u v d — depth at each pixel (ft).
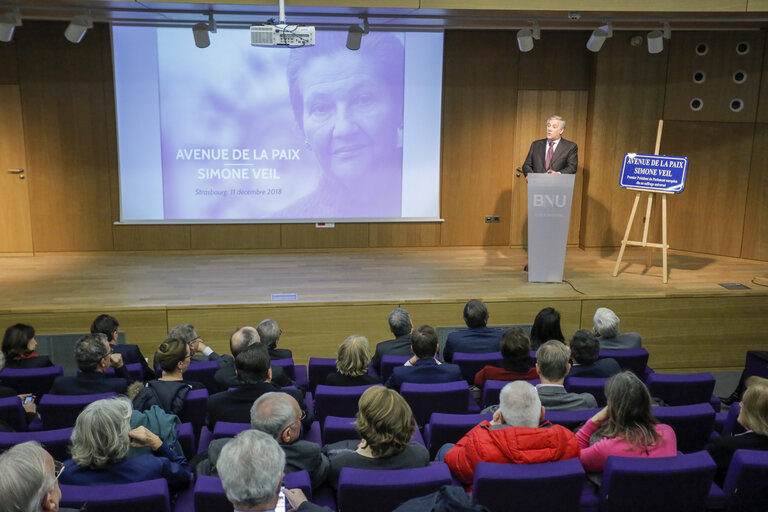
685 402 13.98
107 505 8.11
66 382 13.03
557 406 12.08
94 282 24.64
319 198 29.78
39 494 5.99
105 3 21.09
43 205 28.71
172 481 9.63
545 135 30.19
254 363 11.62
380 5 21.04
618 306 23.32
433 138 29.84
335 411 13.00
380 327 22.67
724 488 9.87
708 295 23.56
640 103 29.37
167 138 28.63
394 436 9.12
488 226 30.81
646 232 25.25
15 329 15.65
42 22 27.48
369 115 29.35
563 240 24.29
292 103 28.91
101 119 28.32
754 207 28.19
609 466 9.20
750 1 21.75
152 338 21.98
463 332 17.40
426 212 30.37
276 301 22.27
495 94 29.81
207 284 24.45
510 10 21.84
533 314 23.07
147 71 28.09
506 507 8.84
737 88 27.81
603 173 29.86
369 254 29.76
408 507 6.73
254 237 29.78
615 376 10.11
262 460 6.88
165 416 10.42
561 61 29.71
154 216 29.17
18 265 27.32
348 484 8.47
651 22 25.05
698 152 28.99
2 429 11.28
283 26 19.42
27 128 28.12
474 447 9.39
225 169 29.12
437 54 29.17
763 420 10.26
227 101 28.63
